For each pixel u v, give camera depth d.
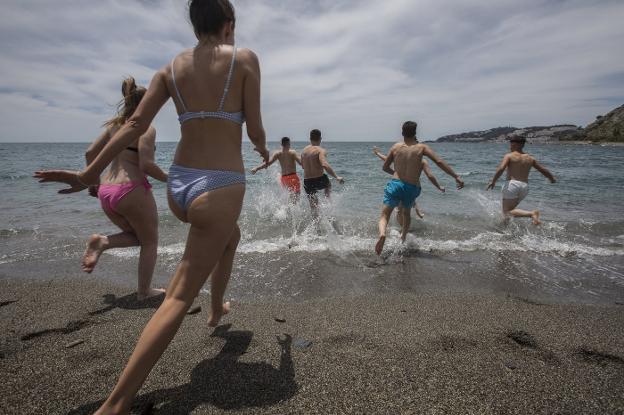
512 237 5.63
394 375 1.91
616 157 35.72
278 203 8.12
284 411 1.62
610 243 5.32
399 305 3.03
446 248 4.98
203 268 1.62
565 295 3.38
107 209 2.85
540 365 2.06
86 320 2.63
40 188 11.25
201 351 2.15
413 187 4.82
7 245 4.92
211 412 1.61
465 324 2.63
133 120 1.70
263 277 3.78
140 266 3.01
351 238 5.47
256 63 1.75
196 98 1.64
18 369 1.94
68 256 4.41
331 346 2.24
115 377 1.87
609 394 1.79
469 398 1.73
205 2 1.71
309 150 6.89
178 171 1.67
